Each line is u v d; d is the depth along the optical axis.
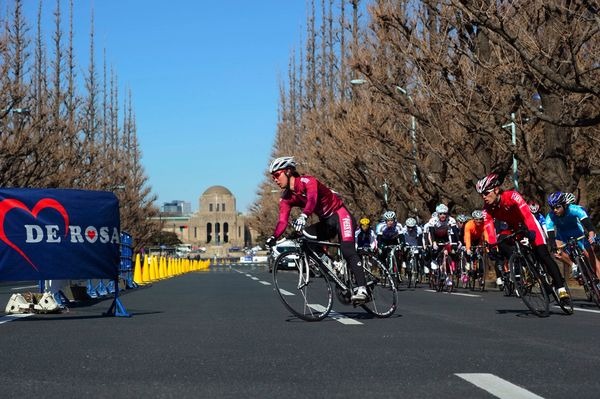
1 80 29.03
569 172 19.66
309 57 48.66
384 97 25.67
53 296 10.91
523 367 5.28
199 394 4.38
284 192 9.01
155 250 100.88
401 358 5.74
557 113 18.50
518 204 9.50
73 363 5.58
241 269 67.44
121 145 66.94
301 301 8.96
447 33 20.98
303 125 48.69
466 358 5.72
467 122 21.78
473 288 18.03
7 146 29.31
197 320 9.16
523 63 16.42
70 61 45.06
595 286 10.67
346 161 33.03
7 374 5.10
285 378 4.89
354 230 9.20
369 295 9.27
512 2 17.73
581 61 17.77
